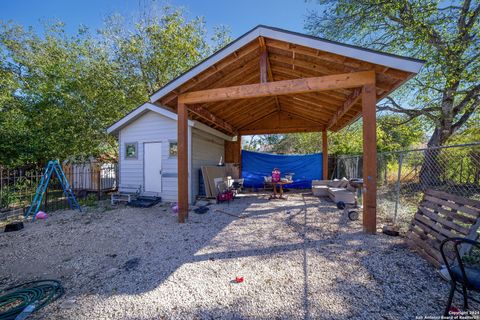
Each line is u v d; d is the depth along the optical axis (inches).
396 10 273.1
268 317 72.4
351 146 453.4
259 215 207.2
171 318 72.7
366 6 286.8
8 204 238.4
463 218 97.0
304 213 210.8
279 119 380.2
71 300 83.2
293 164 416.8
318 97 240.2
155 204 268.4
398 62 129.4
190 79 175.5
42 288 91.9
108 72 422.3
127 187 298.5
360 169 336.5
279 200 286.0
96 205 272.2
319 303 78.3
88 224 189.8
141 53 440.8
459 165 223.3
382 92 169.6
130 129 299.7
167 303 80.3
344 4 292.2
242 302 80.1
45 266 113.5
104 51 439.8
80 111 391.5
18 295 87.5
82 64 415.5
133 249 132.6
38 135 342.3
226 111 278.8
